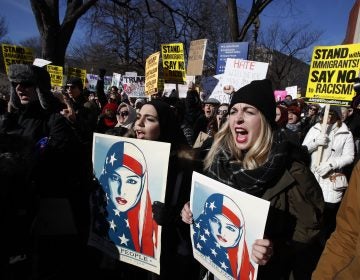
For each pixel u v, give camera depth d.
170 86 10.99
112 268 2.40
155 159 2.06
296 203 1.78
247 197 1.68
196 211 1.99
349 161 4.19
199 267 2.32
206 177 1.91
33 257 2.62
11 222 2.16
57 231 2.65
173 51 6.66
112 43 32.88
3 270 2.27
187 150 2.37
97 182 2.34
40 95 2.81
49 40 13.14
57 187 2.72
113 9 18.50
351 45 4.06
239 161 1.95
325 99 4.29
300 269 3.25
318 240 3.96
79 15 13.23
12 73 2.71
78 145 2.97
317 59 4.37
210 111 5.85
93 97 9.33
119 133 3.40
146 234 2.11
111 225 2.27
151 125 2.28
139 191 2.13
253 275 1.66
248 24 10.48
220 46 7.81
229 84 5.83
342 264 1.42
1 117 2.84
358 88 3.39
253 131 1.88
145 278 2.38
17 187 2.16
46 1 12.95
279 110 4.38
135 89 10.86
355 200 1.41
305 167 1.83
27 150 2.36
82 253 2.99
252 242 1.66
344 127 4.38
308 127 7.13
